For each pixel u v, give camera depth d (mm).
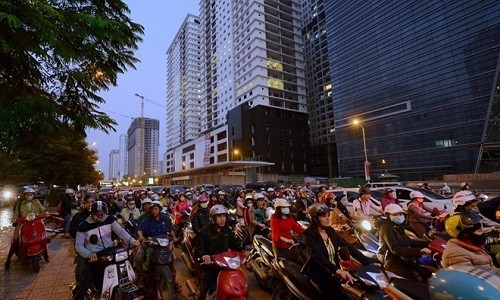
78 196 23469
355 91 67000
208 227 4484
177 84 144500
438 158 50719
